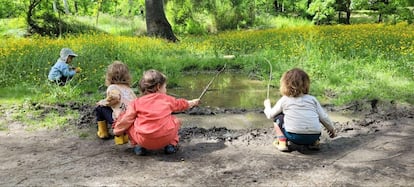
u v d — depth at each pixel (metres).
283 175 4.23
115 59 11.97
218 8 30.70
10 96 7.80
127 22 30.36
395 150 4.98
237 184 4.02
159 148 4.80
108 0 38.56
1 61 10.01
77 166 4.50
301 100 4.87
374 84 8.43
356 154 4.86
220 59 12.73
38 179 4.16
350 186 3.97
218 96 8.73
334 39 13.99
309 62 10.53
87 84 9.02
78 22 27.44
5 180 4.14
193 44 16.59
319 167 4.44
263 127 6.26
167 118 4.73
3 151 4.98
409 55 10.67
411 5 18.84
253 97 8.62
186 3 29.22
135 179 4.14
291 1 40.69
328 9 31.73
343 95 7.98
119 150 5.01
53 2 26.58
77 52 12.02
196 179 4.14
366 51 11.70
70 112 6.75
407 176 4.20
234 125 6.39
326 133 5.72
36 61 10.16
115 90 5.18
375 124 6.15
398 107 7.05
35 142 5.33
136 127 4.68
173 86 9.88
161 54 14.04
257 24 33.22
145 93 4.90
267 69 11.25
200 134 5.70
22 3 24.00
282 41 14.92
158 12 21.06
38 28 24.05
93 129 5.89
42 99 7.49
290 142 5.27
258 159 4.68
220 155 4.82
